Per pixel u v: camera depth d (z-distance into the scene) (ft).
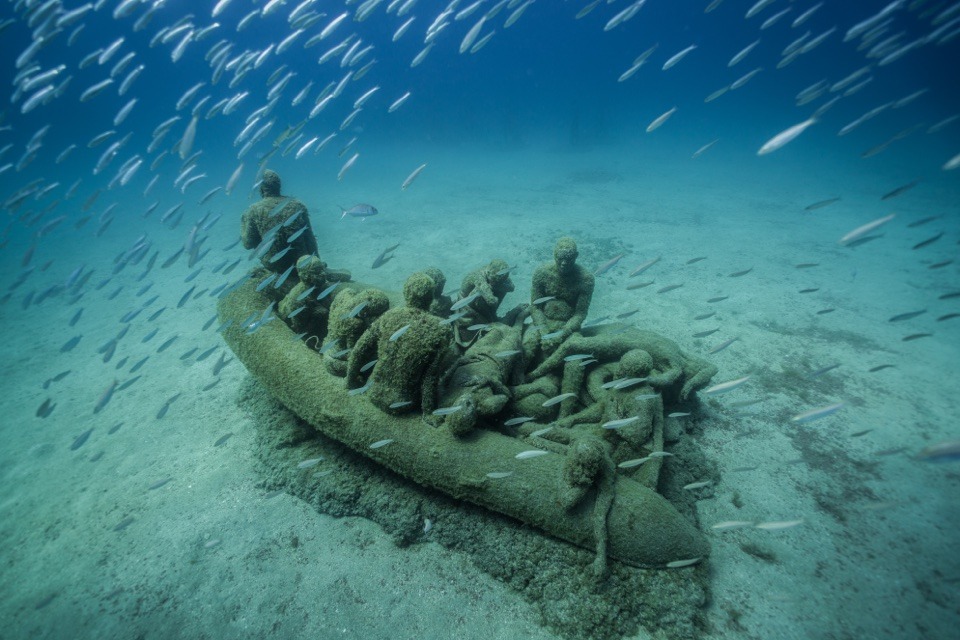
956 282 30.50
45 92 17.97
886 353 22.94
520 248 42.50
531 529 13.46
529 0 17.07
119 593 13.42
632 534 11.94
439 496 14.83
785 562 12.88
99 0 17.51
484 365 15.28
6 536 15.92
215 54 19.11
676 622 11.27
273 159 114.32
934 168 68.69
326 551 14.14
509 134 116.67
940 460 6.64
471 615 12.09
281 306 19.42
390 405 13.93
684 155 95.96
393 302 20.39
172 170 110.83
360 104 18.81
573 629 11.42
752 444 17.38
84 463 18.88
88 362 26.86
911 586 12.07
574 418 15.52
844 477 15.70
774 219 48.65
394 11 17.90
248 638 11.96
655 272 35.70
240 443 18.90
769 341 24.77
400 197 67.15
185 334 29.17
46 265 20.10
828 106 17.98
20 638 12.64
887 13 16.42
